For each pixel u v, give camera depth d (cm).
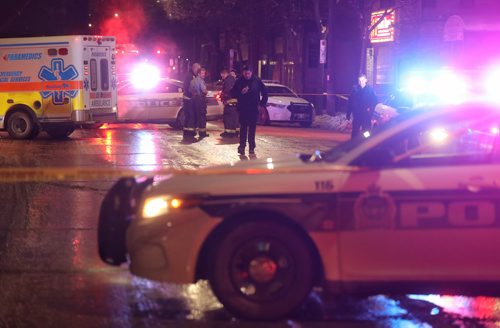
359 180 1081
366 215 1077
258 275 1094
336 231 1079
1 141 3838
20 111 3909
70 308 1166
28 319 1111
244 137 3162
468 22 5953
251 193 1084
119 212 1168
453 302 1227
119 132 4456
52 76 3853
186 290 1266
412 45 6150
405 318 1141
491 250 1077
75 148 3484
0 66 3897
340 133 4659
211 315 1138
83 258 1469
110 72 4044
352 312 1165
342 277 1082
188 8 8106
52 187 2298
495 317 1149
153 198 1111
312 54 7931
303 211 1079
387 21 6366
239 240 1091
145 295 1238
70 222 1802
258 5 7588
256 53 8588
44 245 1571
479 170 1082
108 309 1163
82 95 3862
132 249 1114
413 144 1198
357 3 5825
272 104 5138
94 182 2394
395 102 3656
